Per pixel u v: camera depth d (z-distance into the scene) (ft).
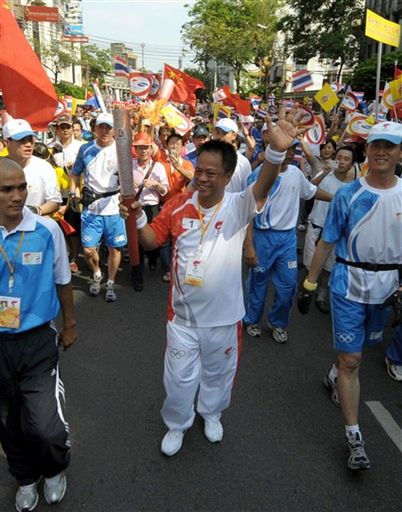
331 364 13.47
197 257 8.59
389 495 8.74
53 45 118.42
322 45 85.71
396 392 12.17
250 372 12.94
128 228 8.86
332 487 8.89
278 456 9.67
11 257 7.54
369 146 9.05
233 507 8.40
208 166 8.08
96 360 13.33
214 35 131.64
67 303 8.66
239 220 8.55
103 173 17.16
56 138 23.66
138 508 8.36
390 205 9.05
